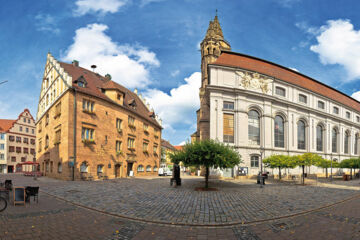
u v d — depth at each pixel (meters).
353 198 15.66
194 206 11.34
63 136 26.36
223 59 38.66
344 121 51.53
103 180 26.62
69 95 26.09
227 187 21.05
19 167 61.56
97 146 28.66
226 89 34.84
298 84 42.25
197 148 19.20
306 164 25.59
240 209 10.79
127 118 34.94
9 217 8.56
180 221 8.62
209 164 18.62
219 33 73.94
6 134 58.69
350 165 36.97
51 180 25.44
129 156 35.16
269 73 39.97
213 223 8.38
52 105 31.28
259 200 13.52
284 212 10.27
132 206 11.06
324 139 46.56
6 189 12.23
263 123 36.66
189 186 21.16
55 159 28.56
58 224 7.94
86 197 13.49
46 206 10.78
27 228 7.36
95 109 28.83
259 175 25.69
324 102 46.91
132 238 6.85
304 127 43.06
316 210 11.10
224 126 34.59
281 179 32.81
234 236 7.18
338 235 7.25
